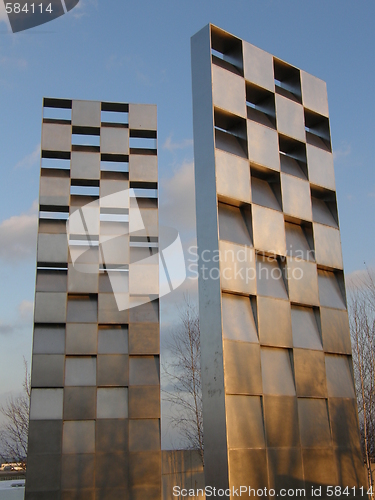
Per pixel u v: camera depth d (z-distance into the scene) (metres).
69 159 21.67
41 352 19.61
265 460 9.16
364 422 20.83
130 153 21.81
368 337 23.66
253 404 9.38
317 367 10.56
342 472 10.16
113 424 19.23
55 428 18.88
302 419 9.99
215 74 10.61
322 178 12.14
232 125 11.14
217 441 8.85
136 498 18.53
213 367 9.13
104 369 19.75
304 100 12.45
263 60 11.73
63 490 18.27
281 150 12.39
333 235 11.91
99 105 22.23
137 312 20.42
